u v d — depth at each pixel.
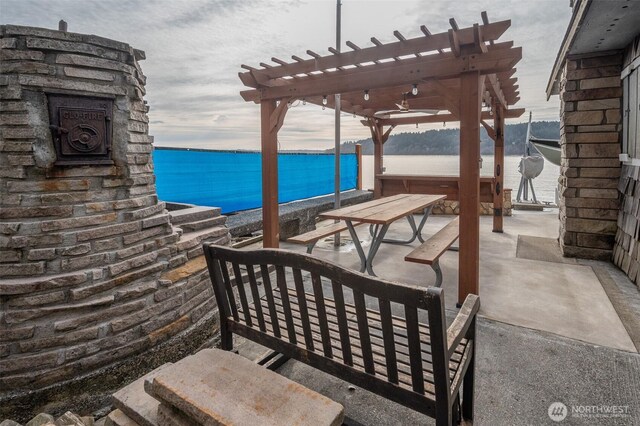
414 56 3.09
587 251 4.41
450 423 1.28
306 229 6.12
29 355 1.75
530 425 1.72
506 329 2.64
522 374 2.11
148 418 1.36
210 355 1.39
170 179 4.52
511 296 3.27
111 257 1.99
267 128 4.16
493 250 4.88
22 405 1.73
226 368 1.30
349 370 1.45
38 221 1.82
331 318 1.93
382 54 3.04
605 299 3.18
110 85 2.04
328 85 3.63
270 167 4.19
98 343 1.90
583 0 3.07
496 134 5.87
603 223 4.30
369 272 3.89
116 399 1.46
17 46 1.78
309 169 7.26
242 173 5.58
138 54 2.28
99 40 1.99
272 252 1.48
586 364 2.19
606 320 2.77
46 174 1.84
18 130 1.78
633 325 2.68
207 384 1.21
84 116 1.94
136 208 2.17
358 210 4.21
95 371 1.91
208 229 2.84
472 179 2.92
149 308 2.11
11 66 1.77
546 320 2.78
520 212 8.15
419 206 4.55
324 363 1.52
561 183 4.89
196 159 4.84
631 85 3.70
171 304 2.24
